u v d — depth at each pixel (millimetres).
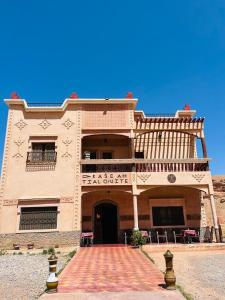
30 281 9336
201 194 21016
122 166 20312
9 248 17891
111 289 7711
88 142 22047
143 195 20812
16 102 20781
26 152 19859
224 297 7375
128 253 14547
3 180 19078
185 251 15711
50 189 19078
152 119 20625
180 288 7711
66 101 21031
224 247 16031
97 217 20781
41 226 18453
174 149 22094
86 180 19234
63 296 7023
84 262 12250
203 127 20828
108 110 21078
